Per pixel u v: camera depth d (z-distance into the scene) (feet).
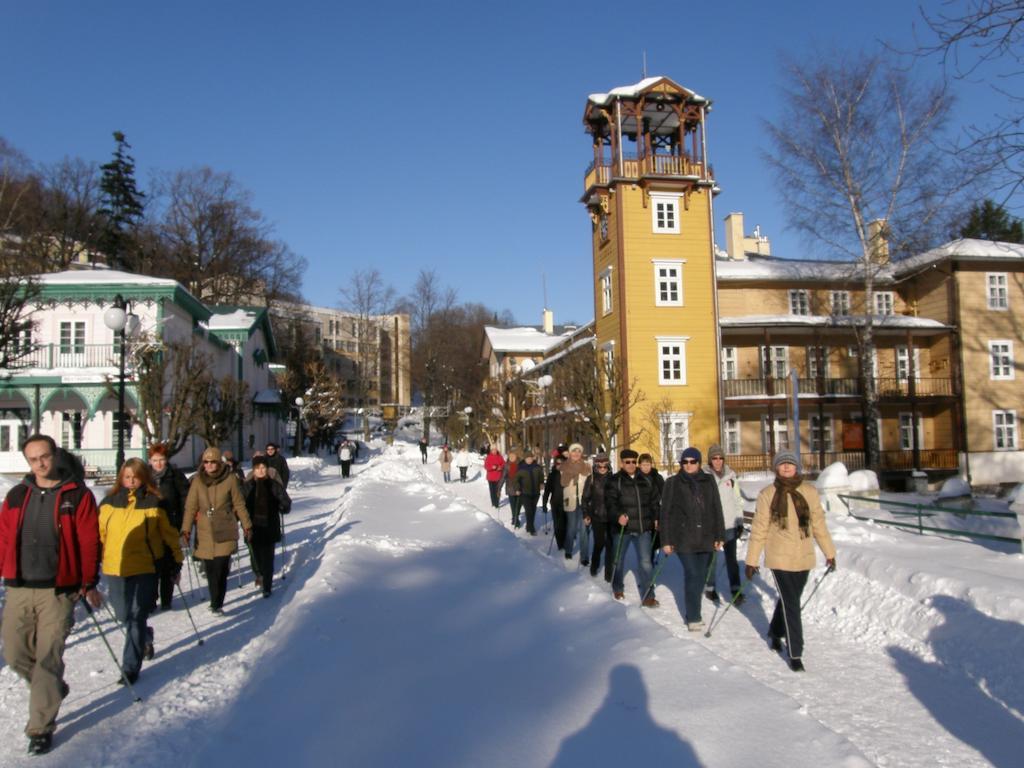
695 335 111.24
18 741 17.20
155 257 208.03
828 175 97.35
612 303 114.62
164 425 105.81
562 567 34.27
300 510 73.61
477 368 262.67
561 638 21.66
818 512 21.97
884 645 23.79
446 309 270.26
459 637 22.26
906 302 126.21
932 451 115.55
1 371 98.27
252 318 166.61
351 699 16.92
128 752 15.88
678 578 34.86
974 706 18.43
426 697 17.08
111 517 22.18
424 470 135.95
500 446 178.09
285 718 15.72
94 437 108.06
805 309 121.49
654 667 18.39
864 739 16.42
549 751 14.10
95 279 107.96
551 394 117.50
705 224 113.19
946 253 114.32
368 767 13.57
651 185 111.75
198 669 22.00
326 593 26.78
